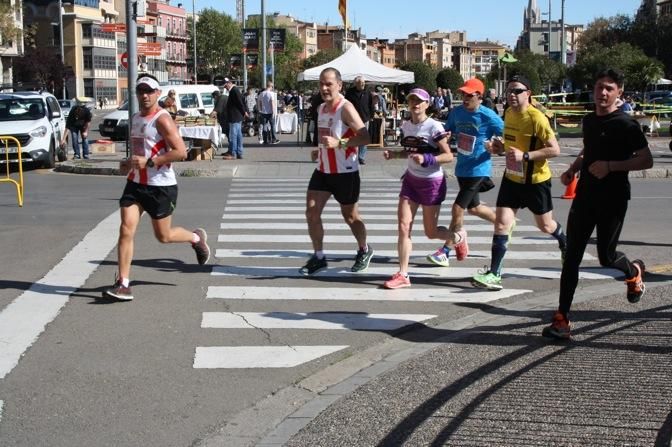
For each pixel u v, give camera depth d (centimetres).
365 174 2175
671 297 854
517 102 845
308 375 643
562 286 700
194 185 1948
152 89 823
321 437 516
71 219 1377
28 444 512
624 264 740
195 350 695
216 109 2630
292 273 977
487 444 485
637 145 670
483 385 595
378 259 1058
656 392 563
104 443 515
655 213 1453
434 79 8106
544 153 841
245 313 807
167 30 13250
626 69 5262
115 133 3634
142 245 1139
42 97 2480
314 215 948
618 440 482
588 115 696
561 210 1493
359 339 732
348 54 3066
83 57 10094
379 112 2939
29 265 1012
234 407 575
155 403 580
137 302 841
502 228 893
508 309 827
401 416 542
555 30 10050
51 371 640
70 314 795
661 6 12031
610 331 726
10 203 1593
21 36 6266
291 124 3725
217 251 1104
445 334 747
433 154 890
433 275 972
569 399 556
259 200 1648
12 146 2270
